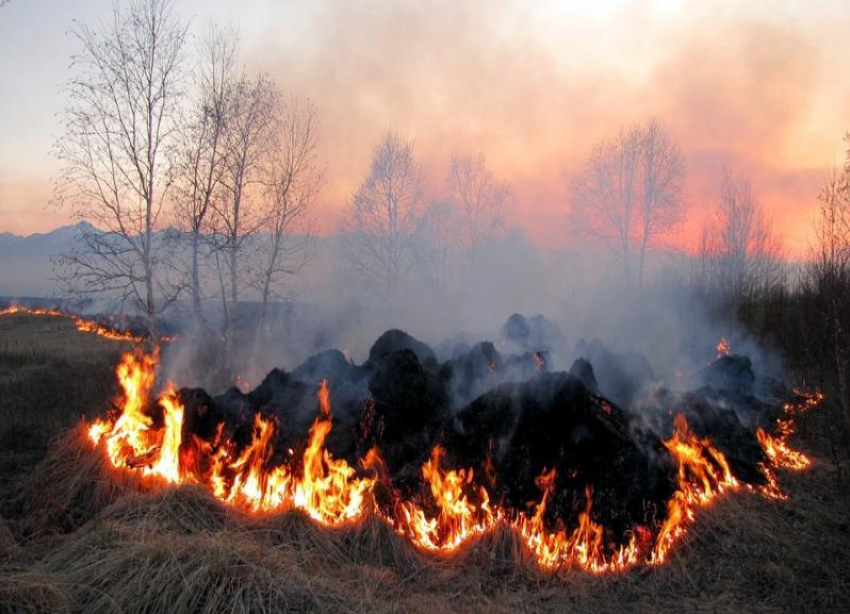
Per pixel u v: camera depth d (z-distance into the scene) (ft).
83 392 37.60
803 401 32.58
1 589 12.89
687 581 16.62
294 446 21.40
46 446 26.94
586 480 19.10
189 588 13.07
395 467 20.90
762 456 23.57
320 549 16.80
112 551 14.79
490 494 19.66
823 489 22.17
